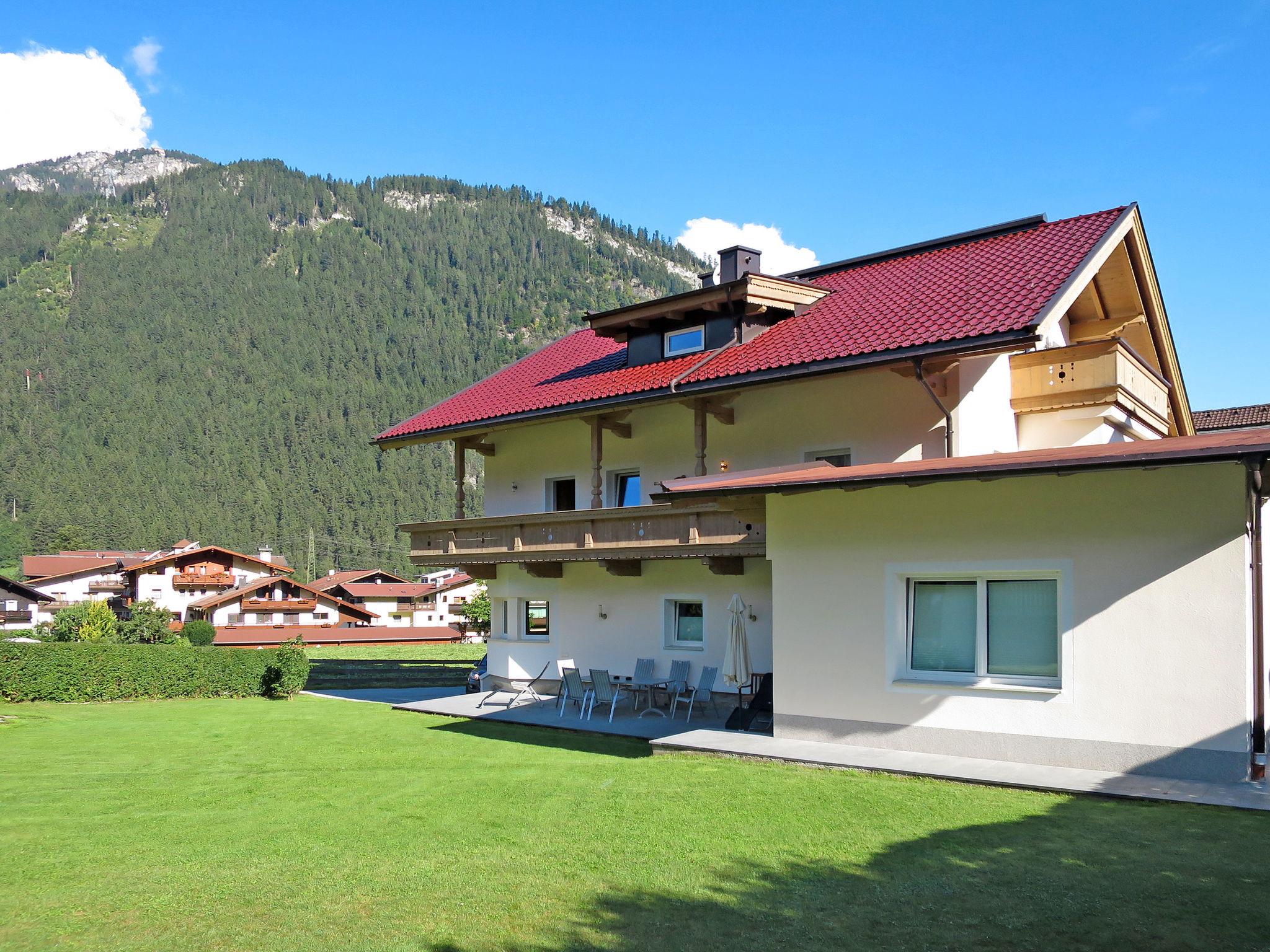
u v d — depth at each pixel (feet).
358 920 23.58
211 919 23.89
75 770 46.70
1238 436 35.37
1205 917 21.35
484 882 26.14
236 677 87.20
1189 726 34.17
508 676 78.54
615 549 62.80
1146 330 66.95
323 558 533.14
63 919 24.12
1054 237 62.44
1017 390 57.57
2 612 237.86
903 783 36.04
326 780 42.55
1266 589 40.91
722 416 63.52
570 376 77.25
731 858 27.43
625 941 21.71
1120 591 35.86
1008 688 38.34
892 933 21.49
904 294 61.36
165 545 526.57
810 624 44.39
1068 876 24.47
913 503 41.34
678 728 56.54
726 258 76.95
